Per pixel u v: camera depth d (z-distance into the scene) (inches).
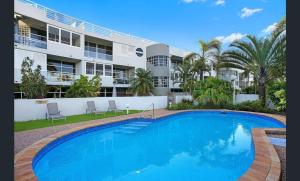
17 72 639.8
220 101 817.5
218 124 595.5
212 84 863.1
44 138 318.7
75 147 365.4
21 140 311.6
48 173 254.8
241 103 816.3
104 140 412.5
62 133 352.2
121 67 1101.7
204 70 1079.6
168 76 1159.0
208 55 1075.3
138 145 378.0
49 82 737.0
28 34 764.0
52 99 546.3
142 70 990.4
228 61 832.3
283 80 664.4
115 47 1007.0
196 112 773.3
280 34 692.7
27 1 727.1
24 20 733.9
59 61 864.3
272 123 586.2
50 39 807.7
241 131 498.6
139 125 538.3
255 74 802.2
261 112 725.3
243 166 271.0
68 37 851.4
